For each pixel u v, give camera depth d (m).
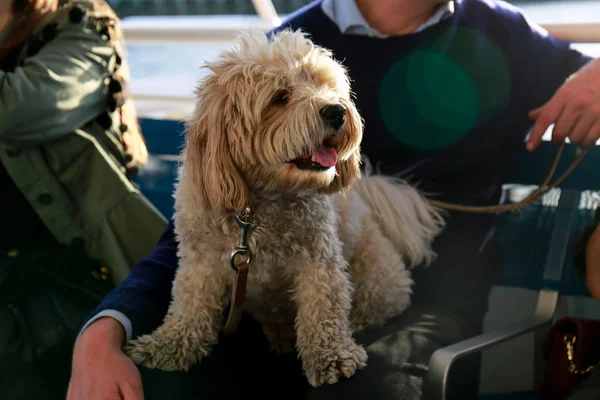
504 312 1.88
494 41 1.71
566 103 1.57
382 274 1.56
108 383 1.23
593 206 1.82
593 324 1.50
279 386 1.42
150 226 1.79
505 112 1.74
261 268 1.33
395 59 1.70
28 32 1.72
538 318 1.56
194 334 1.34
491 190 1.80
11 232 1.81
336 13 1.73
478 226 1.78
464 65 1.70
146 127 2.17
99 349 1.30
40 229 1.82
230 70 1.28
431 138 1.74
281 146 1.24
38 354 1.58
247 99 1.25
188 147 1.32
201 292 1.34
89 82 1.71
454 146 1.74
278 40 1.35
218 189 1.26
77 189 1.77
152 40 2.39
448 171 1.76
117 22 1.85
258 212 1.32
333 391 1.26
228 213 1.31
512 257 1.88
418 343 1.43
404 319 1.59
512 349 1.90
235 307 1.33
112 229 1.77
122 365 1.27
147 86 2.60
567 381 1.50
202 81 1.34
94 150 1.75
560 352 1.55
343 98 1.32
